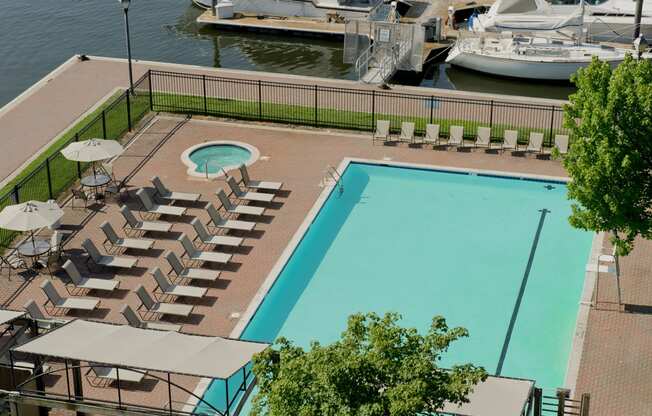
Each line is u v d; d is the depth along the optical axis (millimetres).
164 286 34219
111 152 39969
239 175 42781
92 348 25719
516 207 41250
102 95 50938
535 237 39250
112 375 29984
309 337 33531
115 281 34750
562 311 34812
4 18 69188
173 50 63219
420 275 36969
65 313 33688
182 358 25172
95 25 67750
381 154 44844
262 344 26000
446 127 46844
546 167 43500
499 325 34125
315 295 35750
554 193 42031
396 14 59031
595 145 31531
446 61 58156
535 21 61000
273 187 41188
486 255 38125
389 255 38188
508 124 47062
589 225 32094
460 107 48969
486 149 45062
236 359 25188
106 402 26531
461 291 36000
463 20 66250
